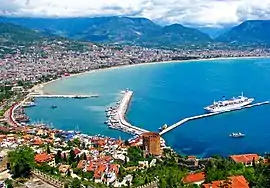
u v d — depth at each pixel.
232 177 196.50
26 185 189.50
